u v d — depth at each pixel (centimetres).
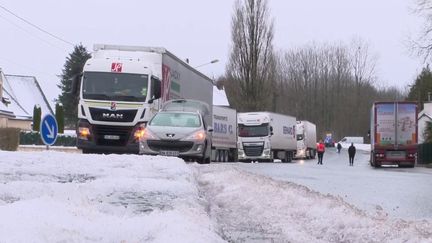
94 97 2148
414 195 1116
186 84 2956
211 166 1619
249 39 6450
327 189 1191
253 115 4703
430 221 738
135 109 2138
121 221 591
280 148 5191
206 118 2531
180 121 2044
